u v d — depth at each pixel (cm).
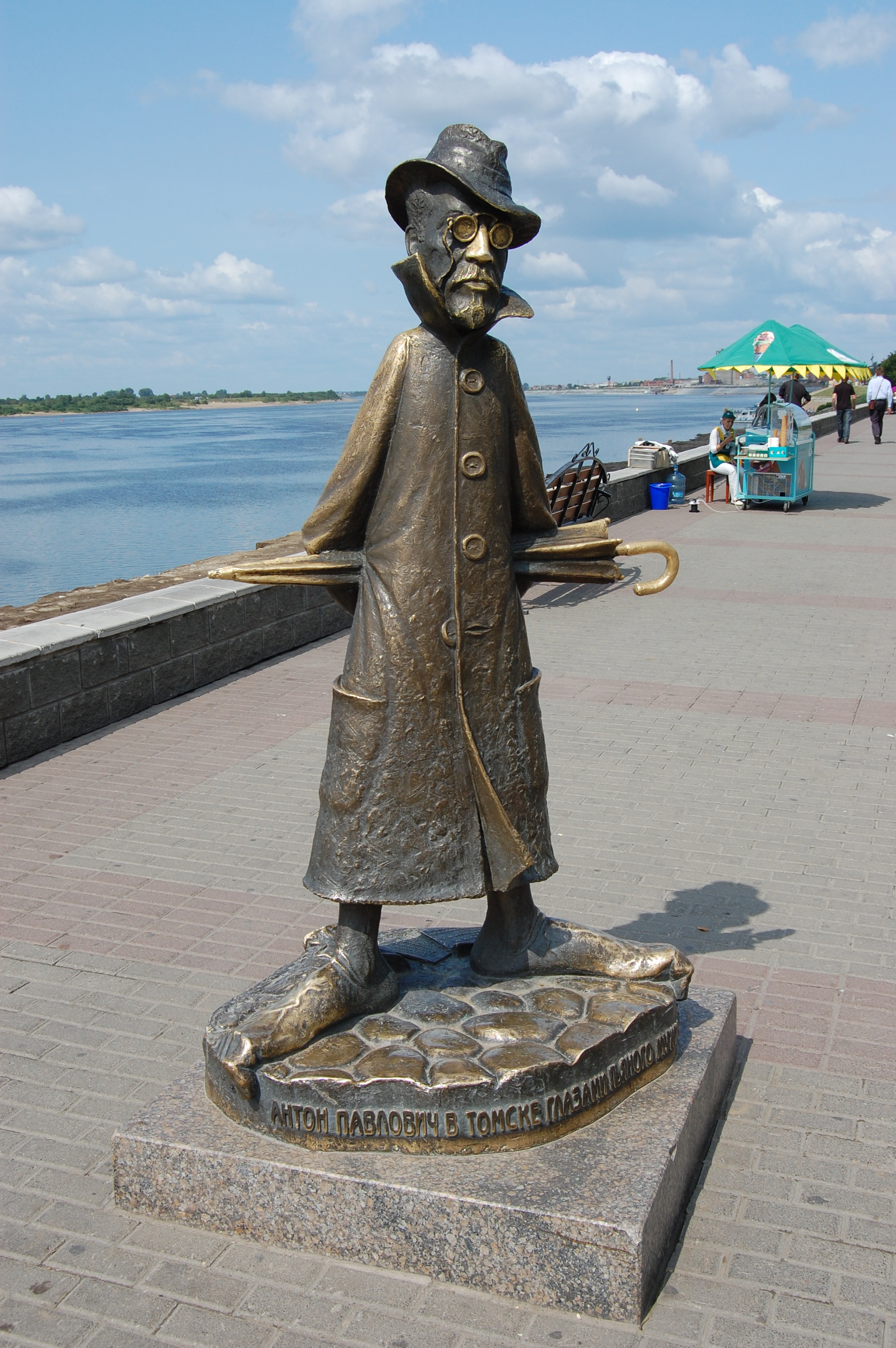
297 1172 319
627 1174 312
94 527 2923
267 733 825
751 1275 314
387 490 340
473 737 343
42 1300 309
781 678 939
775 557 1487
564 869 580
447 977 385
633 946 380
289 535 1453
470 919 541
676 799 675
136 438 10138
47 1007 459
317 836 356
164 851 616
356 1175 315
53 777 737
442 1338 293
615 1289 294
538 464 361
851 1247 324
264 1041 335
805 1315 300
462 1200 304
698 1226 333
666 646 1050
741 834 623
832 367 1800
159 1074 413
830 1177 354
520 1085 320
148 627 876
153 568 2273
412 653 337
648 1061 354
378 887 343
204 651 945
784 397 2050
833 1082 403
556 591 1309
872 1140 371
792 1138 373
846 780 705
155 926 529
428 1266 312
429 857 343
